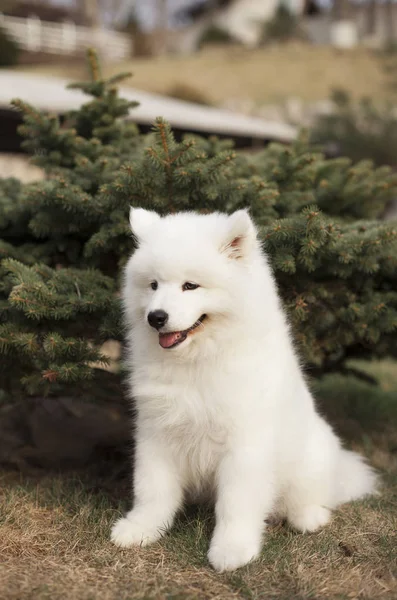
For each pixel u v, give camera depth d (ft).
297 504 11.07
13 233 14.06
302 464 10.71
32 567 9.11
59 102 22.54
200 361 9.62
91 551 9.76
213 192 11.88
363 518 11.22
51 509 11.32
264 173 14.15
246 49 113.91
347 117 60.18
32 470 13.60
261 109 75.77
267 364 9.82
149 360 9.99
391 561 9.53
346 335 13.03
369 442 15.98
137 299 9.93
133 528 10.14
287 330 10.82
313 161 13.44
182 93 76.38
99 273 12.42
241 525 9.61
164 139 11.59
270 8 139.13
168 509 10.44
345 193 14.40
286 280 12.61
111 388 12.75
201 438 9.96
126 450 14.05
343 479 12.14
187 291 9.30
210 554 9.45
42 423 14.83
